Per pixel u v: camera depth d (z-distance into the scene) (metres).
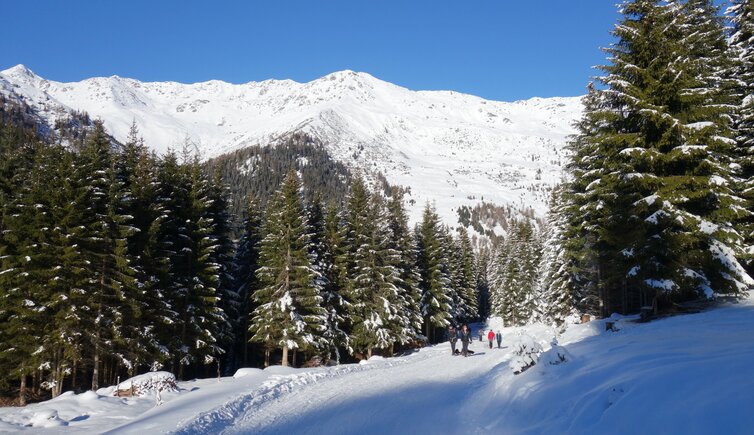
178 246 32.31
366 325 40.62
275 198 37.66
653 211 19.78
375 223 43.09
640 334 16.34
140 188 30.09
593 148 26.06
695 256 19.38
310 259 36.53
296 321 34.41
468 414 12.77
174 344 31.06
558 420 9.27
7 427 14.90
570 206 30.70
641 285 20.64
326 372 23.97
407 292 47.81
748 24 24.50
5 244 28.23
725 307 19.70
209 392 19.08
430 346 49.16
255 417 14.14
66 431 14.27
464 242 81.25
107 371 33.44
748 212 19.41
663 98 19.92
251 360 46.25
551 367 13.06
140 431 12.45
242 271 42.75
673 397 7.42
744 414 6.13
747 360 7.96
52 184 27.17
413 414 13.12
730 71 24.27
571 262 35.72
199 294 32.06
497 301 79.75
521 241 63.69
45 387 27.38
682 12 20.14
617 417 7.76
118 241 27.05
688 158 19.16
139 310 27.34
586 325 25.23
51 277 26.52
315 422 12.99
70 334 26.17
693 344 11.70
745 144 23.84
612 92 20.91
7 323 27.20
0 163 30.44
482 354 28.61
